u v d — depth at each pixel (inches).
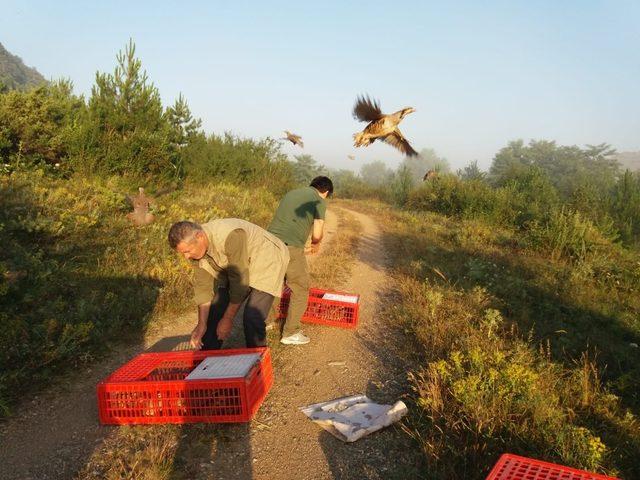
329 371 183.2
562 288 328.2
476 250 448.5
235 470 121.0
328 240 496.7
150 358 158.2
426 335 211.9
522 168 1047.6
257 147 860.0
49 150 452.4
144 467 116.5
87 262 259.4
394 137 131.0
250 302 164.1
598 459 120.4
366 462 126.5
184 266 269.0
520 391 145.9
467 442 129.9
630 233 575.2
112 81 515.5
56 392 151.9
